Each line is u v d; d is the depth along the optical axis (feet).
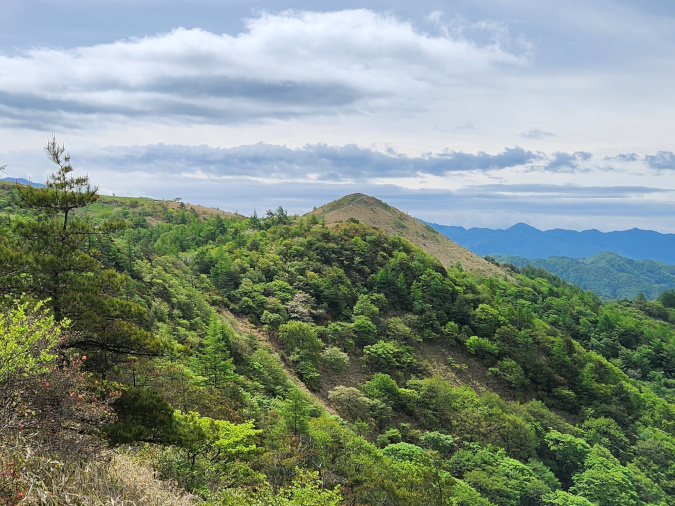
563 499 183.73
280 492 76.13
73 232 69.82
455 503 128.98
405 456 177.78
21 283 62.44
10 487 36.76
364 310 297.33
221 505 68.08
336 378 243.40
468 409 233.14
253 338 240.53
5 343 39.91
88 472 43.32
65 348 60.80
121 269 229.25
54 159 70.49
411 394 235.40
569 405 281.54
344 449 139.64
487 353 297.33
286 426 141.69
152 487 47.80
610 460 228.84
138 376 105.40
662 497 217.77
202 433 71.31
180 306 229.86
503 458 202.80
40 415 43.52
